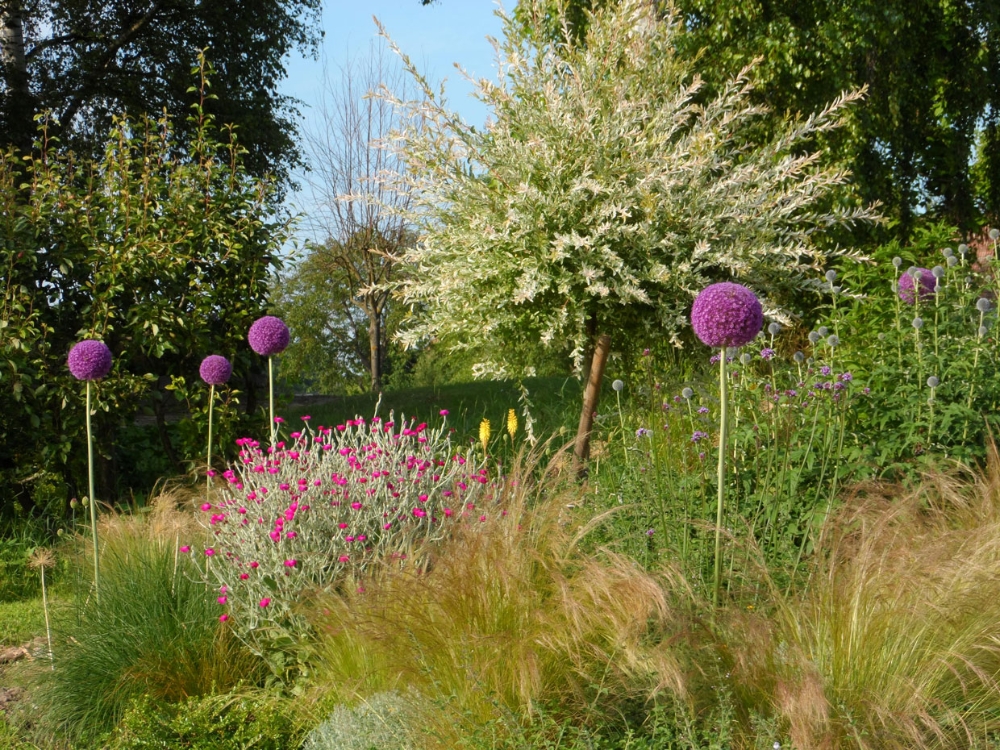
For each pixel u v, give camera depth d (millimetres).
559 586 3236
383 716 3123
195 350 7145
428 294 5984
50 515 6746
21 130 13086
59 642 4113
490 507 4105
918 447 4867
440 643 3162
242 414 7281
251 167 15961
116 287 6777
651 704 3131
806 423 4984
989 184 14273
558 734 2891
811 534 4078
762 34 11211
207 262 7320
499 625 3207
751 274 5629
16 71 13219
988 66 13492
